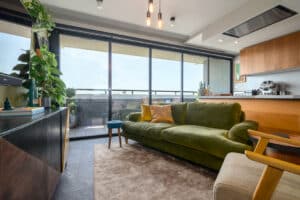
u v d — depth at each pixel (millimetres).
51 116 1371
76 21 3617
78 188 1706
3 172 619
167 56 5375
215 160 1961
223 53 5789
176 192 1632
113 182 1820
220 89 6223
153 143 2799
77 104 4328
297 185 969
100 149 2982
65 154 2105
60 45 3729
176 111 3295
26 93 2078
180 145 2373
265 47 4379
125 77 4641
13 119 1070
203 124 2805
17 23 1753
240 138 1875
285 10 2572
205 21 3723
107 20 3812
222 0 2943
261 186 798
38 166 1020
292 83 4453
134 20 3785
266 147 1418
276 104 2477
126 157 2568
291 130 2277
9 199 659
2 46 1453
